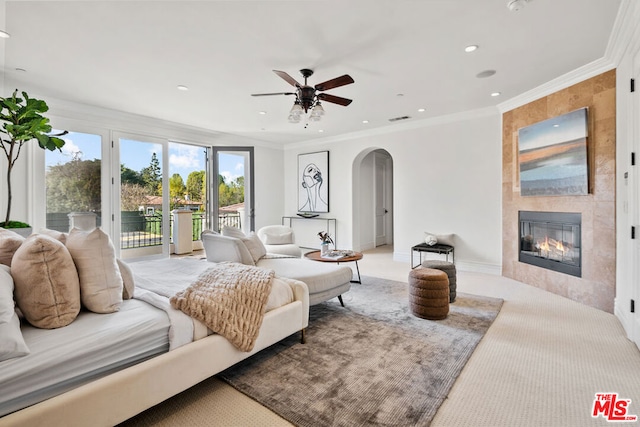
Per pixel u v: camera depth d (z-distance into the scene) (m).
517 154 4.19
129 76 3.36
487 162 4.66
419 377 1.92
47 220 4.19
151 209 5.29
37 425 1.14
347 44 2.69
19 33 2.49
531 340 2.43
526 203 4.04
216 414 1.61
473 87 3.72
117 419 1.35
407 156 5.51
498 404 1.67
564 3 2.12
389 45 2.71
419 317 2.91
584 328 2.65
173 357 1.54
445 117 5.00
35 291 1.40
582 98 3.23
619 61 2.68
